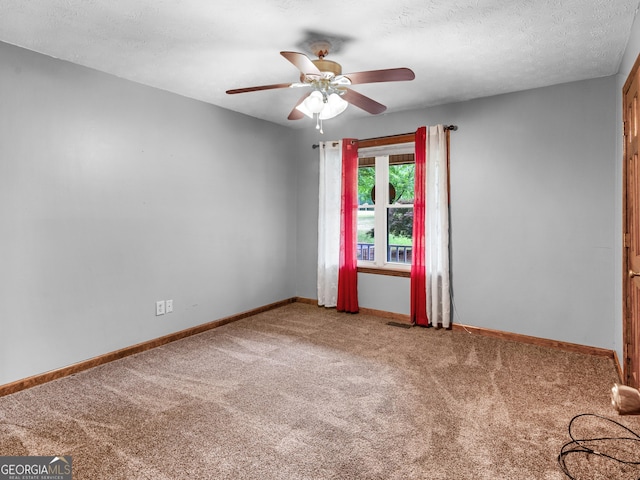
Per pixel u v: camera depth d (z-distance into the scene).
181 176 3.63
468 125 3.78
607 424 2.14
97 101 2.98
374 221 4.53
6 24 2.26
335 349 3.36
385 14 2.15
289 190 4.98
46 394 2.51
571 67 2.94
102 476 1.70
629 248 2.53
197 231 3.80
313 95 2.44
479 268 3.77
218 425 2.13
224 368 2.94
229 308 4.19
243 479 1.69
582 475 1.71
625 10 2.10
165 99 3.47
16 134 2.54
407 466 1.78
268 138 4.63
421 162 3.99
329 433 2.05
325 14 2.15
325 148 4.66
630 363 2.51
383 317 4.38
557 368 2.94
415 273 4.05
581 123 3.23
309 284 5.02
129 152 3.21
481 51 2.65
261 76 3.13
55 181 2.74
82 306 2.92
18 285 2.57
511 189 3.58
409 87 3.40
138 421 2.17
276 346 3.43
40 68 2.65
